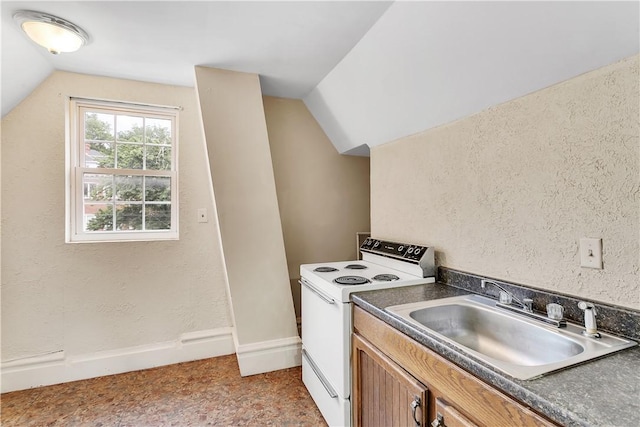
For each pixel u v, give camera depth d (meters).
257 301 2.30
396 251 2.00
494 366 0.81
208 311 2.59
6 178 2.09
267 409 1.86
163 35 1.77
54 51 1.75
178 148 2.52
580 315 1.10
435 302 1.39
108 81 2.33
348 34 1.74
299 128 2.91
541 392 0.69
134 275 2.38
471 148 1.56
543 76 1.18
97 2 1.48
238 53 1.99
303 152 2.92
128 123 2.47
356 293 1.54
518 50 1.17
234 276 2.24
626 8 0.86
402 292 1.56
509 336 1.23
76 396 2.02
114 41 1.83
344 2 1.47
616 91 1.00
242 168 2.28
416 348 1.07
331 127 2.79
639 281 0.96
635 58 0.95
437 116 1.73
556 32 1.03
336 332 1.58
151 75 2.31
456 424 0.88
